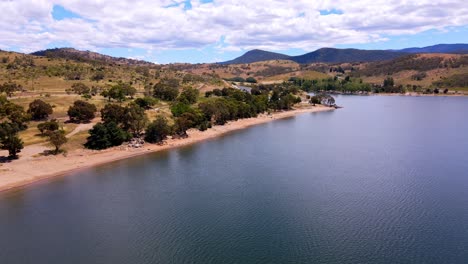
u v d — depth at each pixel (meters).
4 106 154.88
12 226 78.31
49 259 65.50
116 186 103.12
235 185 103.44
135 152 141.62
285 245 69.94
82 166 122.00
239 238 72.81
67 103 197.12
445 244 69.56
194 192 98.12
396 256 65.88
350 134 184.62
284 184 103.94
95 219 81.62
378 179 107.81
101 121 170.38
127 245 70.25
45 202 91.31
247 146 155.38
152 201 92.00
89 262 64.56
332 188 100.25
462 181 105.00
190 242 71.38
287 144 159.38
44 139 142.75
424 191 97.19
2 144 129.12
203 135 178.62
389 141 164.62
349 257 65.69
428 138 171.00
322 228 76.56
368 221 79.44
